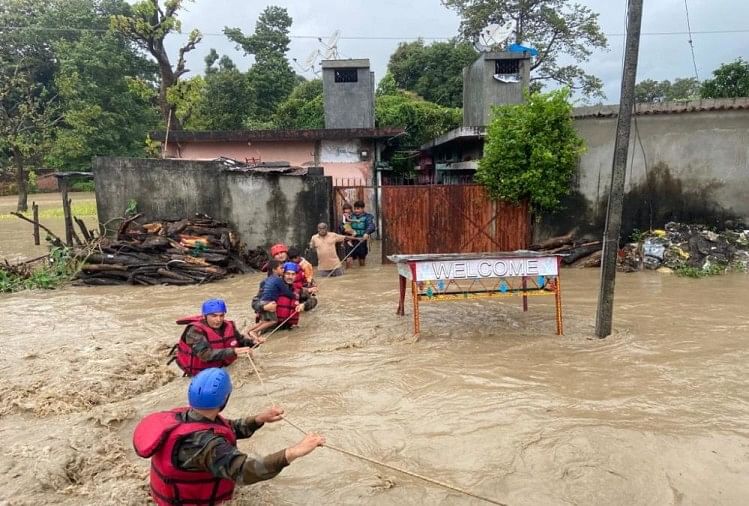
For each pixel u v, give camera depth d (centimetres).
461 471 411
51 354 700
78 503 370
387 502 374
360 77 2272
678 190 1348
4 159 4419
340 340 755
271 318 787
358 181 1928
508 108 1378
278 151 1925
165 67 2778
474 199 1401
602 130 1355
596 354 668
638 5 684
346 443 455
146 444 299
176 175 1431
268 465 293
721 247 1253
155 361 664
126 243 1296
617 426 468
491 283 1120
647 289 1054
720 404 513
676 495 378
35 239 1808
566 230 1398
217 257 1284
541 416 493
